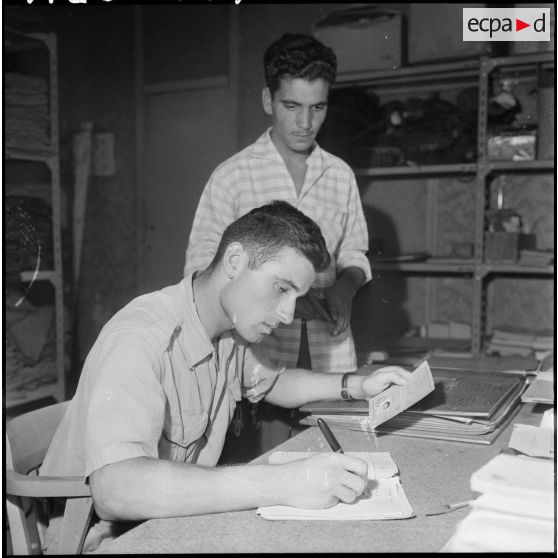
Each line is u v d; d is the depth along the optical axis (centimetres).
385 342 321
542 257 284
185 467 90
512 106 288
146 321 107
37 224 305
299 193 185
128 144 425
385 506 88
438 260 304
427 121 307
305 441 117
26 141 297
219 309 112
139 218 430
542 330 309
